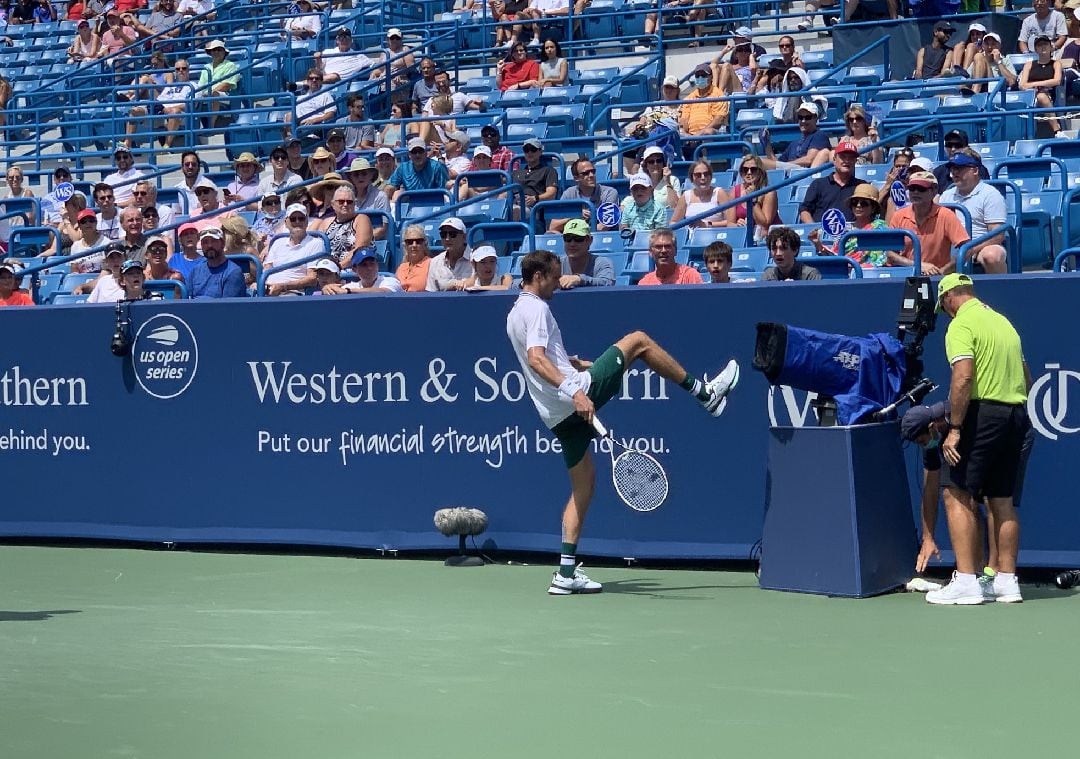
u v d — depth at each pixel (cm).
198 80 2477
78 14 3109
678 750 620
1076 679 721
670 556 1060
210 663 802
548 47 2308
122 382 1234
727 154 1783
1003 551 914
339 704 708
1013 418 888
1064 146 1579
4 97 2681
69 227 1895
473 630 870
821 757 605
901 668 749
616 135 2036
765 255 1411
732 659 778
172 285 1339
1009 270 1294
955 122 1764
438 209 1633
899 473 962
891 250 1180
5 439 1277
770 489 973
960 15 2050
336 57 2436
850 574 930
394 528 1148
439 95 2164
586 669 765
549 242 1525
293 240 1502
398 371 1141
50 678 775
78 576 1111
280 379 1179
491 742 639
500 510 1115
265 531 1188
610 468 1079
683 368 1030
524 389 1102
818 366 948
